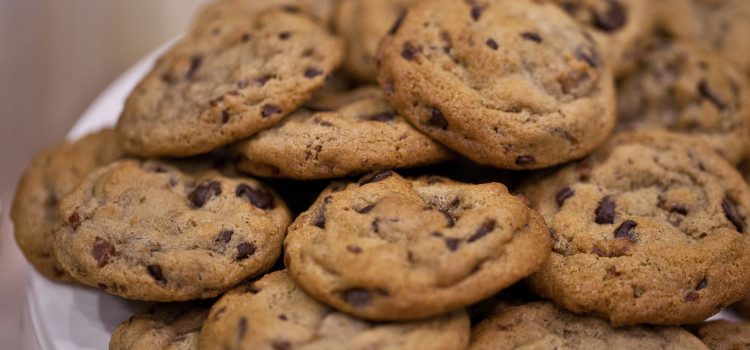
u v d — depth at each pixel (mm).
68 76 627
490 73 453
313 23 483
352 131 447
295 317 420
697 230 447
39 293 462
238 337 416
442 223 422
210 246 438
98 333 449
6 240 578
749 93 504
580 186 458
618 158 465
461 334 416
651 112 510
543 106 451
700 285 433
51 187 477
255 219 444
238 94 454
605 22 505
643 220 445
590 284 432
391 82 458
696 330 443
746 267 439
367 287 412
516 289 450
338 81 508
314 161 446
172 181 460
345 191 440
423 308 409
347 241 420
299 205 464
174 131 458
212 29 491
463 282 412
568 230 444
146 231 438
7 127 615
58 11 607
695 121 501
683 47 516
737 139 496
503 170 471
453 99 448
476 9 470
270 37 471
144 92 474
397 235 421
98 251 435
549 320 436
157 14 649
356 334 413
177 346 430
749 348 436
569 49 468
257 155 451
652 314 429
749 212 457
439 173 468
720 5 540
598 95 467
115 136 487
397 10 508
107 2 623
